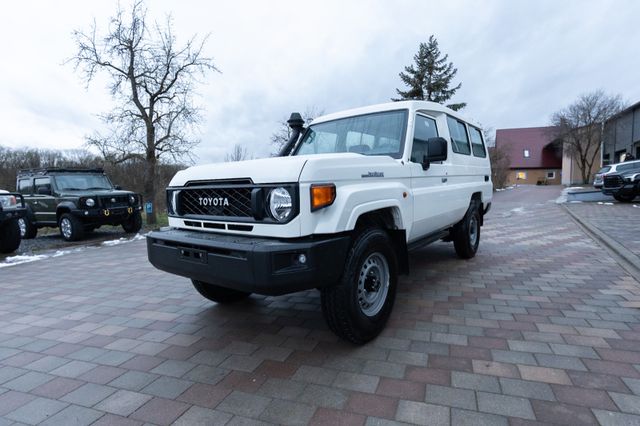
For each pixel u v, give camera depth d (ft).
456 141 17.38
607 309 12.60
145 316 13.41
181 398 8.32
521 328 11.25
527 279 16.38
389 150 13.07
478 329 11.27
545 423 7.09
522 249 23.11
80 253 26.53
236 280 8.80
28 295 16.46
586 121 117.08
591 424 7.03
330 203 9.09
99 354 10.56
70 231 32.65
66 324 12.89
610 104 113.50
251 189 9.40
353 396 8.14
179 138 42.16
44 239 35.81
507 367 9.08
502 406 7.62
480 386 8.33
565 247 23.47
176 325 12.47
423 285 15.72
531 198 70.95
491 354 9.73
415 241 14.49
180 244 10.11
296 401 8.05
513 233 29.63
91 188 37.27
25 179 37.42
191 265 9.77
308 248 8.57
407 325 11.69
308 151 14.94
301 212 8.73
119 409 8.00
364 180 10.43
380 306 10.95
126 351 10.69
